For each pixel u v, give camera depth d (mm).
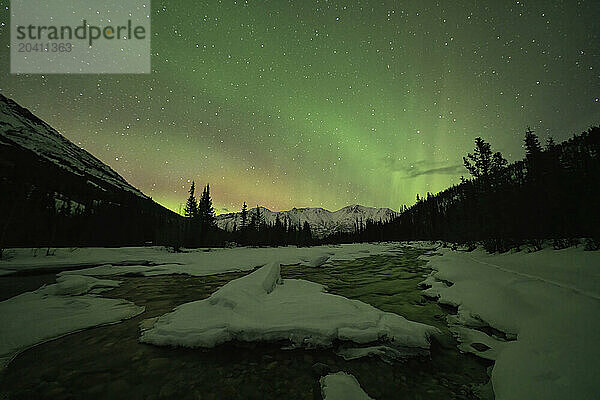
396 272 14758
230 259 20922
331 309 6074
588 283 6453
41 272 14117
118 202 63188
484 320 6020
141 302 8203
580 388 2900
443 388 3707
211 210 50656
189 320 5598
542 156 18734
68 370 4109
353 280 12375
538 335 4445
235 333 5059
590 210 12406
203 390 3623
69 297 8555
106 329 5848
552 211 15609
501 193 19484
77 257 19922
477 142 22406
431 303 8180
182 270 15055
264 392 3594
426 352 4715
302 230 74938
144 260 19891
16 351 4727
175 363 4352
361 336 5000
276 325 5207
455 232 27938
